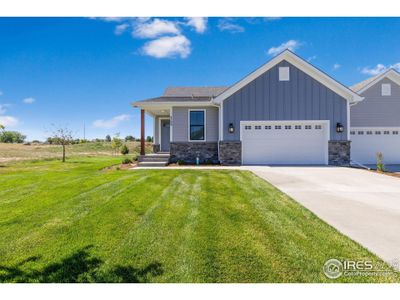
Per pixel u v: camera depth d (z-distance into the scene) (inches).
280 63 532.4
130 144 1589.6
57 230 161.5
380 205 219.9
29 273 115.1
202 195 252.1
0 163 647.8
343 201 233.0
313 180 342.6
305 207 212.7
